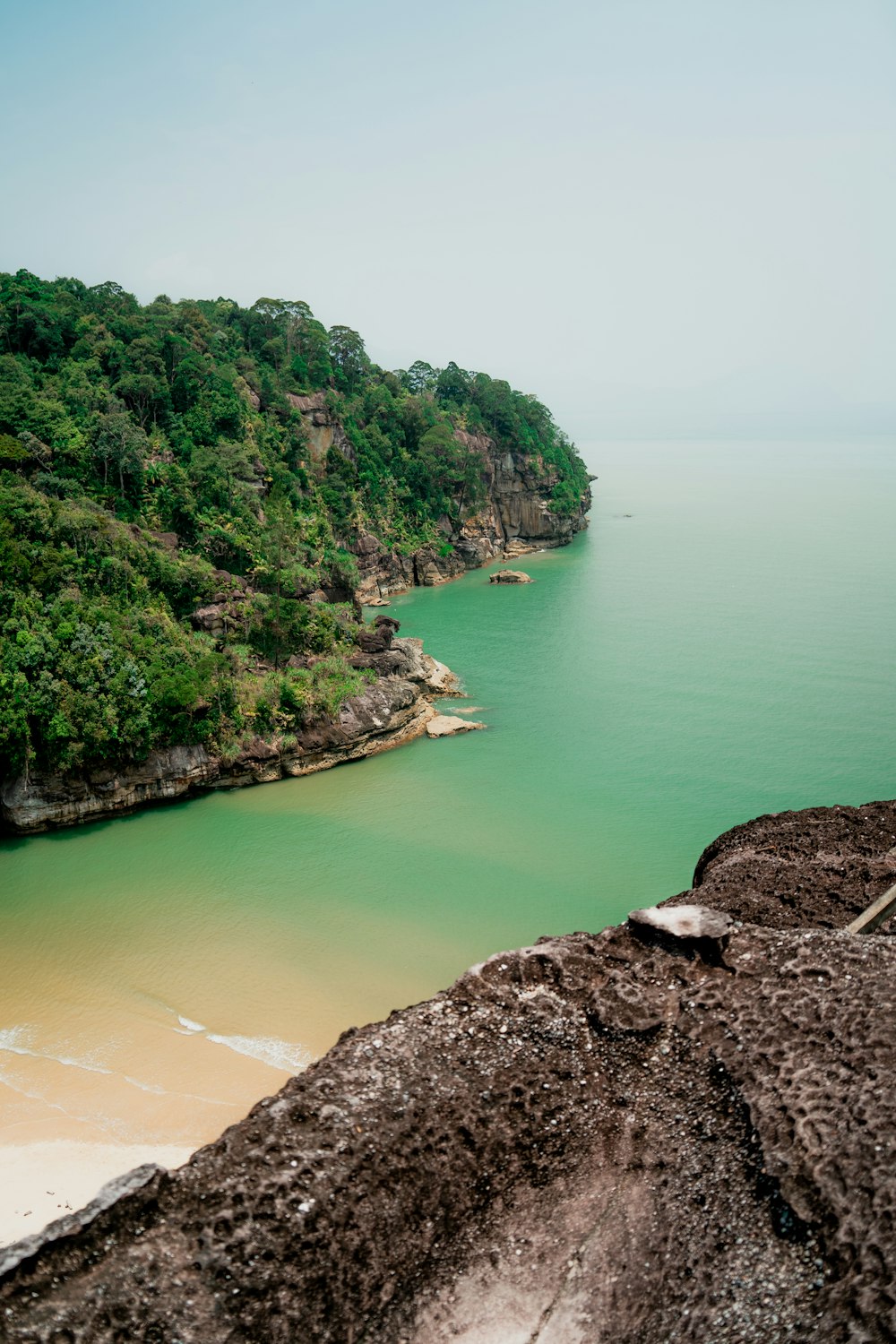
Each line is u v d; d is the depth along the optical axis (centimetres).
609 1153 1454
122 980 4603
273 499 9288
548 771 7606
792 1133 1373
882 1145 1308
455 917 5300
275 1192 1321
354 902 5444
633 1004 1644
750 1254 1262
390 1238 1327
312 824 6550
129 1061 3984
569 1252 1334
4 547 6781
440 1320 1265
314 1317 1238
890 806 3056
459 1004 1683
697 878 3059
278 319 15662
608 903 5497
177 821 6581
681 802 6988
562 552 18462
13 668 6222
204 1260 1246
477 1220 1380
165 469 10350
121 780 6569
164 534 9738
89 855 6038
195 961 4797
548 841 6316
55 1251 1222
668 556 17900
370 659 8706
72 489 9269
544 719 8838
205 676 7000
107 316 12581
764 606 13475
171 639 7212
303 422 14100
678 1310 1231
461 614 13250
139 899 5453
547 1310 1270
